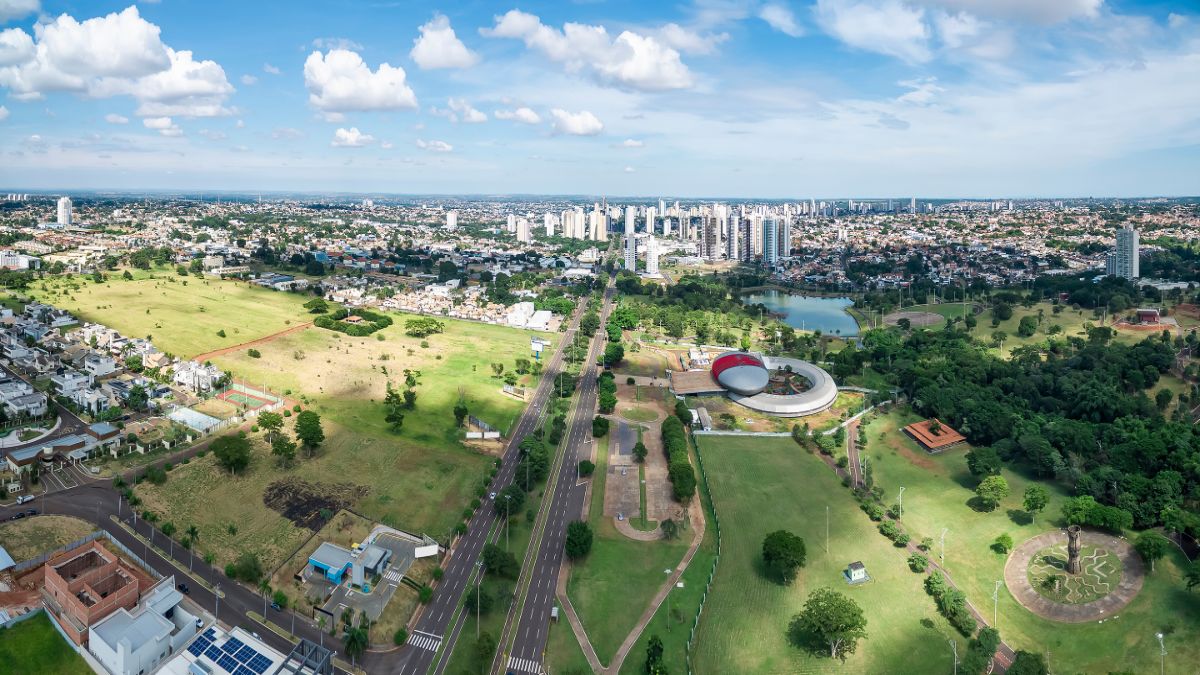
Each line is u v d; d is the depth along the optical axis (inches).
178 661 7839.6
